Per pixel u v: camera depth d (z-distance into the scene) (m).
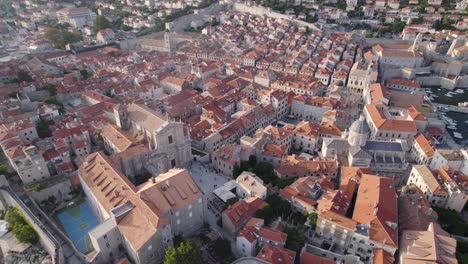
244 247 112.94
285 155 158.12
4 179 134.75
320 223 118.12
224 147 159.50
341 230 113.81
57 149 151.12
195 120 199.12
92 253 108.56
